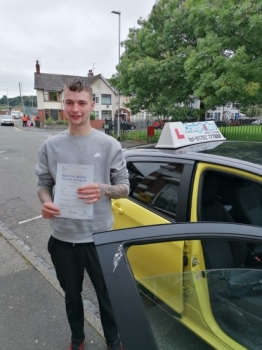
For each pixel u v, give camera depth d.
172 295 1.35
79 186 1.57
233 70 8.35
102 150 1.64
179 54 11.89
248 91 8.29
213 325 1.38
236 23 7.85
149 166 2.50
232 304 1.38
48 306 2.55
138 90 13.02
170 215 2.12
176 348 1.24
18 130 29.05
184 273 1.49
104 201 1.72
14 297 2.67
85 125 1.62
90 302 2.65
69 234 1.71
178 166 2.21
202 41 9.14
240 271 1.49
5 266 3.22
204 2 9.04
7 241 3.86
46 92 41.44
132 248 1.53
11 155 11.51
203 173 2.06
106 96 43.72
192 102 13.47
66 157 1.61
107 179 1.68
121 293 0.99
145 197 2.41
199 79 9.82
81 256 1.75
